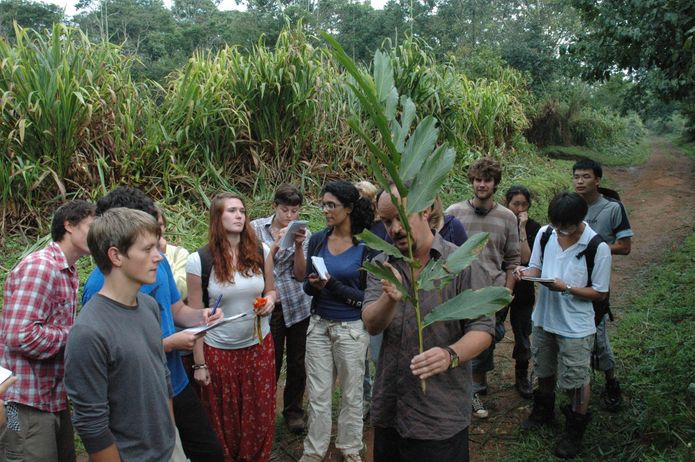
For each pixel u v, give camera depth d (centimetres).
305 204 713
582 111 2452
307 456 337
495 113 1188
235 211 300
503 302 197
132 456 206
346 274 335
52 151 570
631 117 3359
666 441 335
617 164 2147
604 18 619
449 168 198
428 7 2883
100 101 582
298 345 382
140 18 3042
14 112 549
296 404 386
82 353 193
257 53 721
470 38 2698
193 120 652
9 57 544
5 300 237
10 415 235
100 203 250
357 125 181
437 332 222
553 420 379
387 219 220
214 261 303
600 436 359
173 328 268
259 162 700
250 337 310
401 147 198
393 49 877
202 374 302
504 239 393
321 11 2975
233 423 315
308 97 723
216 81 684
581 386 337
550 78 2248
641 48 594
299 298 378
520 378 432
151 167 638
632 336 515
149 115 643
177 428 270
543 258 360
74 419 196
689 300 588
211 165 662
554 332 344
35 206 569
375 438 243
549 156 2109
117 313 205
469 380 229
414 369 200
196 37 3089
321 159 767
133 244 201
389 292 204
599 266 332
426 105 907
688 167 2058
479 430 386
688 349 452
